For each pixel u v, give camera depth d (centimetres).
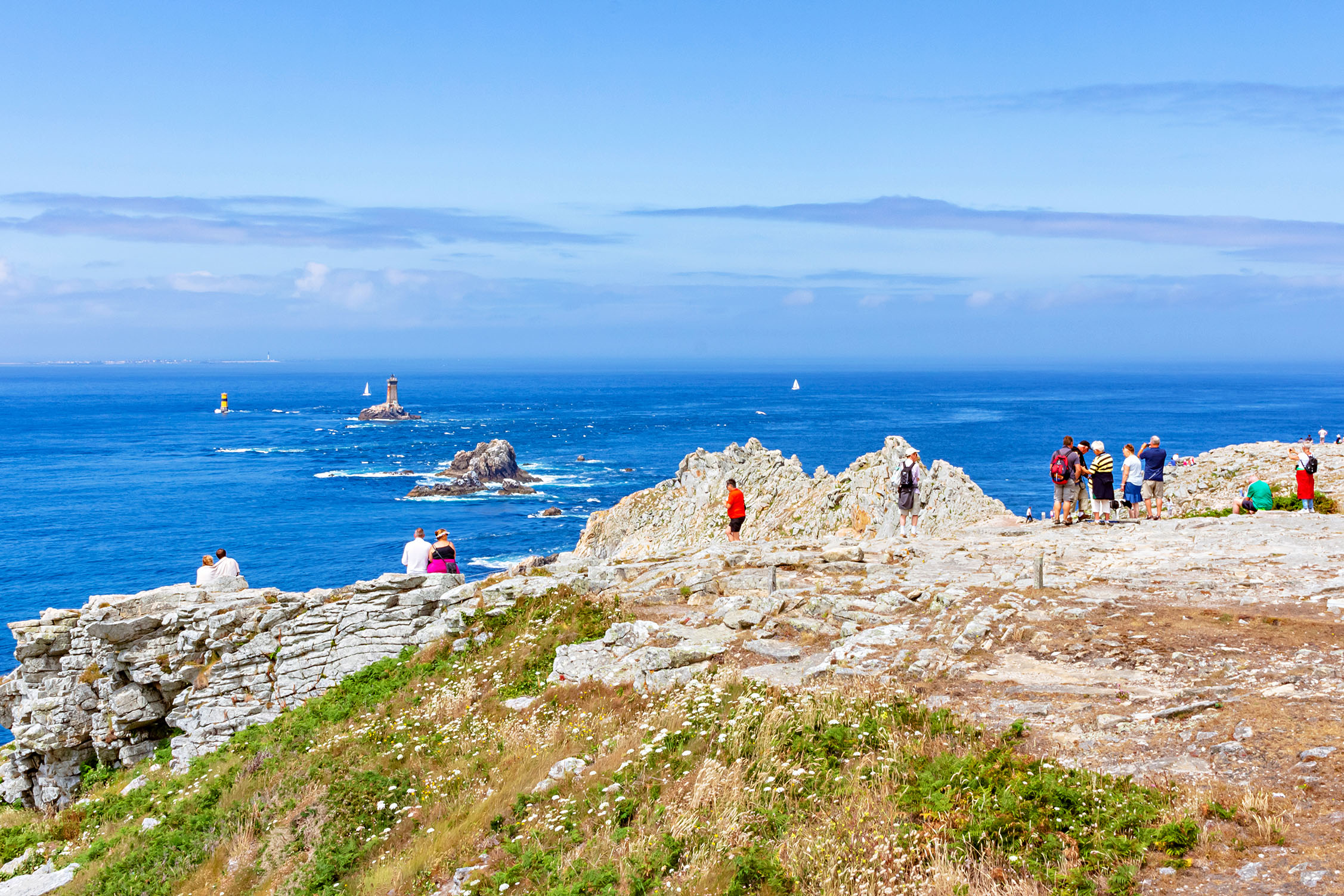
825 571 2245
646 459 16050
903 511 2811
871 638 1630
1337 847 806
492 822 1284
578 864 1088
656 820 1146
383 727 1917
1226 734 1059
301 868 1409
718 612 1988
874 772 1105
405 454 17100
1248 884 779
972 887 864
